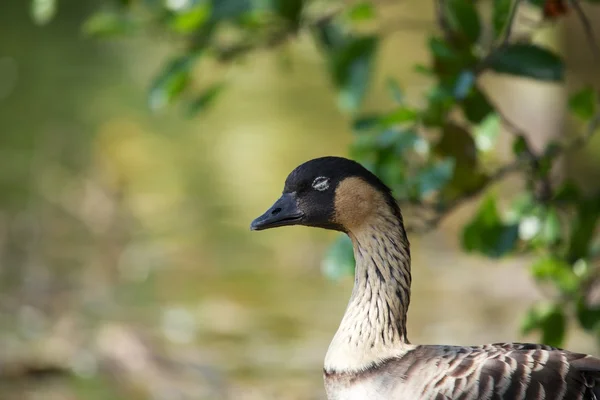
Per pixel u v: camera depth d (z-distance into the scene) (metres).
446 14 10.12
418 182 9.56
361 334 8.06
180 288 16.25
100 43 34.59
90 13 36.78
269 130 25.75
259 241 18.47
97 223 19.09
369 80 10.40
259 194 20.94
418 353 7.78
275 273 16.91
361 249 8.29
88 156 22.97
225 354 13.84
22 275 16.62
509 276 16.11
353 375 7.88
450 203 9.77
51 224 18.89
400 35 33.38
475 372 7.40
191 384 13.01
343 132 25.45
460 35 9.34
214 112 27.61
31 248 17.80
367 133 9.84
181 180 21.69
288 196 8.39
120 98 28.31
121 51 33.88
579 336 13.95
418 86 27.61
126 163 22.56
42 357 13.54
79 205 19.92
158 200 20.44
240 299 15.86
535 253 10.35
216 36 10.93
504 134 17.61
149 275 16.86
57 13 36.66
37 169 21.95
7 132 24.73
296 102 28.66
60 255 17.55
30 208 19.64
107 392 12.82
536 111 17.78
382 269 8.20
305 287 16.31
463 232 9.85
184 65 10.68
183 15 10.10
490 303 15.33
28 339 14.19
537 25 9.57
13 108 26.92
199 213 19.81
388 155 9.45
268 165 22.80
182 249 17.95
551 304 10.09
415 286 16.19
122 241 18.34
